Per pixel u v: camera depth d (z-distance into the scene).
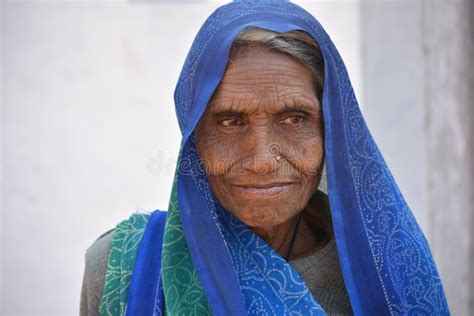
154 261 1.60
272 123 1.39
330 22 3.83
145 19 3.82
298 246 1.63
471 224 3.84
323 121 1.44
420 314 1.55
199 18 3.82
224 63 1.34
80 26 3.81
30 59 3.82
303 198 1.45
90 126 3.88
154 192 3.92
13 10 3.78
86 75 3.84
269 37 1.35
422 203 3.84
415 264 1.57
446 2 3.69
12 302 3.93
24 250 3.92
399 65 3.80
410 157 3.84
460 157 3.80
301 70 1.39
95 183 3.91
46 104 3.86
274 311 1.44
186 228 1.48
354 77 3.85
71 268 3.94
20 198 3.90
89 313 1.66
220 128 1.41
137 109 3.87
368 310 1.49
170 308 1.49
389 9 3.77
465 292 3.86
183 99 1.53
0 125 3.86
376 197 1.52
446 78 3.75
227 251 1.46
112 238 1.69
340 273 1.58
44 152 3.88
